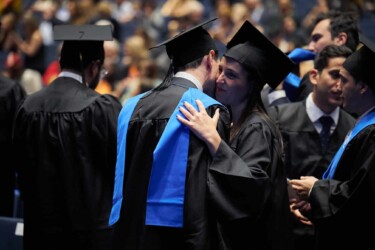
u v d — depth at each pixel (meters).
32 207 7.16
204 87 6.46
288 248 6.32
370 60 6.34
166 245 5.83
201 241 5.69
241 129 6.38
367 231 6.23
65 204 7.02
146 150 5.98
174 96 6.05
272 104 9.16
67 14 22.14
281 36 17.16
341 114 7.84
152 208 5.85
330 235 6.48
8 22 16.72
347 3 15.76
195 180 5.78
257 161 6.08
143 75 15.55
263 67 6.45
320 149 7.67
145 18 21.94
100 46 7.45
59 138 7.04
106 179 7.09
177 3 21.27
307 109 7.81
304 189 6.75
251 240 6.12
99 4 21.58
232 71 6.41
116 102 7.22
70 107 7.10
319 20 9.30
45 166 7.06
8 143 8.95
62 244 7.05
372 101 6.43
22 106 7.30
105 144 7.03
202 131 5.81
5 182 8.97
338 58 7.49
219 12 18.84
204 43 6.25
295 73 9.48
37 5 22.98
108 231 7.02
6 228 7.82
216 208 5.79
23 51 18.45
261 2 19.88
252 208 5.86
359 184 6.14
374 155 6.14
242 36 6.59
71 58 7.34
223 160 5.82
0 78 9.06
